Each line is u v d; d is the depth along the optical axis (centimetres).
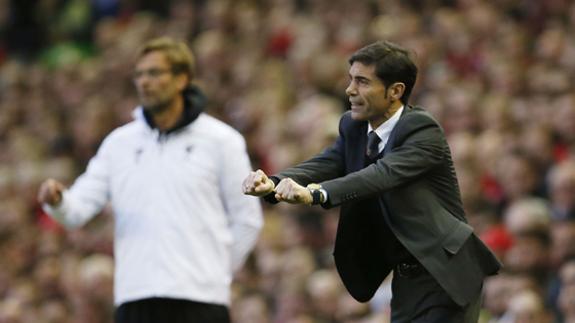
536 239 2478
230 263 2011
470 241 1445
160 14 4872
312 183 1447
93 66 4706
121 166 2027
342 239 1462
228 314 2005
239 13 4456
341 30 4003
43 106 4634
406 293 1460
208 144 2002
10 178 3988
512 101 3325
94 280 2844
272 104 3712
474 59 3666
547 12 3822
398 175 1377
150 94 2000
